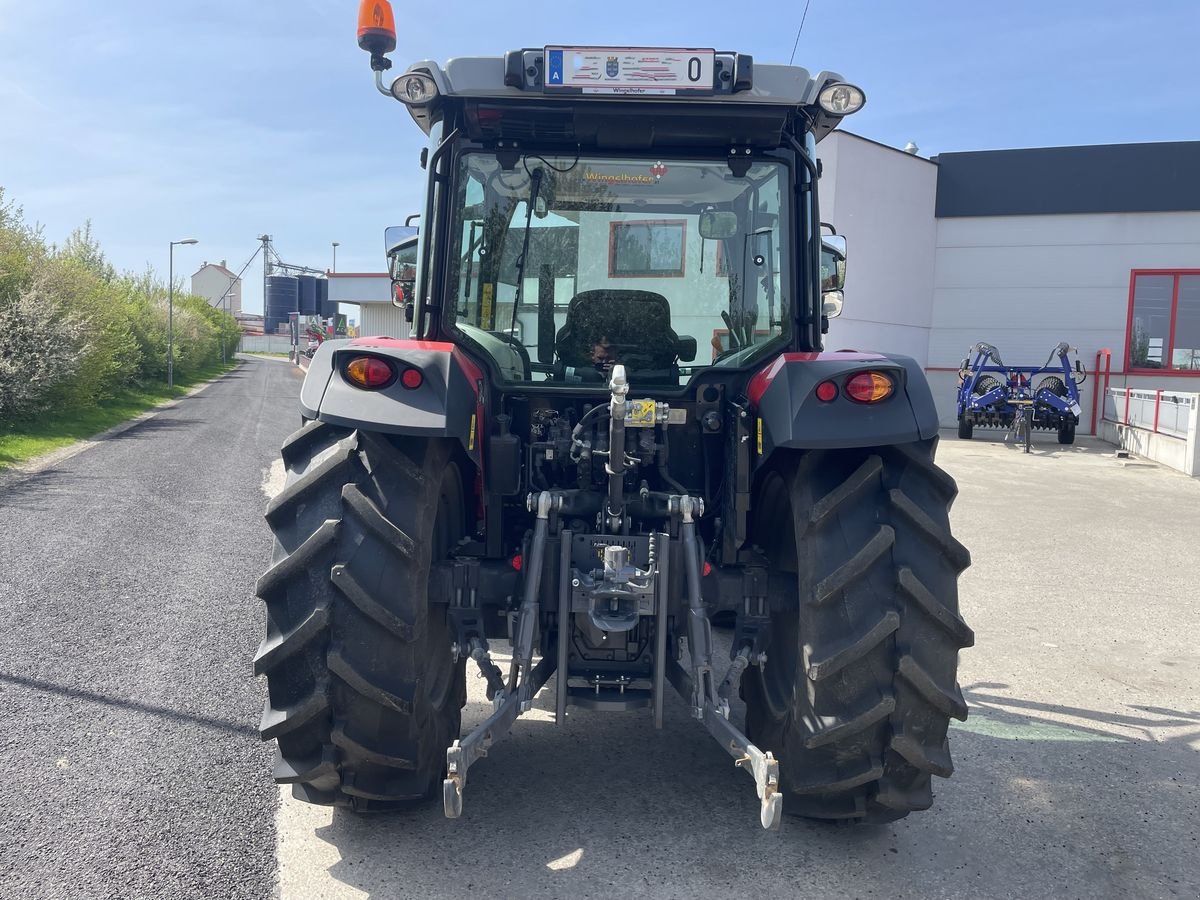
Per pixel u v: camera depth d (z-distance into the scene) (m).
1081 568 7.36
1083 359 20.09
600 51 3.07
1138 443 15.56
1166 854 3.08
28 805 3.24
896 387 2.83
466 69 3.12
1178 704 4.47
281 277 86.75
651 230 3.41
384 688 2.68
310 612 2.67
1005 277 20.31
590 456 3.21
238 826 3.12
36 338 16.12
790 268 3.42
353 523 2.71
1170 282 19.59
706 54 3.08
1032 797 3.47
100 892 2.71
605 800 3.33
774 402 2.86
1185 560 7.67
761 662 3.02
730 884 2.82
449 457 2.99
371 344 2.94
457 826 3.13
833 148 17.84
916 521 2.77
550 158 3.37
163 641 5.15
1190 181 19.28
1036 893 2.83
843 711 2.75
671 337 3.44
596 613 2.89
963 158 20.25
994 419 17.47
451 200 3.38
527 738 3.87
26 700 4.24
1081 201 19.81
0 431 15.38
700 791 3.41
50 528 8.15
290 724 2.69
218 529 8.29
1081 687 4.70
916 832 3.18
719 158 3.37
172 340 33.28
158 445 14.73
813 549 2.77
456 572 3.03
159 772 3.53
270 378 39.28
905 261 19.83
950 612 2.73
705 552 3.21
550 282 3.43
